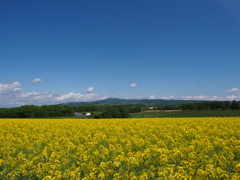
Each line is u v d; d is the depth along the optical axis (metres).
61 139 18.27
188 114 70.62
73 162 11.89
